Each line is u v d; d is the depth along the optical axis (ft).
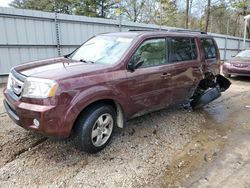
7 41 26.99
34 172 9.94
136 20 96.37
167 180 9.82
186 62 15.75
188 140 13.56
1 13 25.95
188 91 16.46
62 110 9.70
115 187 9.26
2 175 9.65
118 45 13.12
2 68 27.14
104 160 11.00
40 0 91.04
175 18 98.22
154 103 13.88
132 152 11.82
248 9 90.58
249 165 11.09
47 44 30.68
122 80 11.66
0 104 18.88
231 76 37.04
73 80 10.05
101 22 36.01
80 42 34.17
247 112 19.10
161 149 12.31
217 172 10.48
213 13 97.81
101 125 11.41
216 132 14.88
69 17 32.17
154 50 13.76
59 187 9.14
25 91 9.94
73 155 11.28
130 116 12.81
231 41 67.41
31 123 9.88
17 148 11.66
